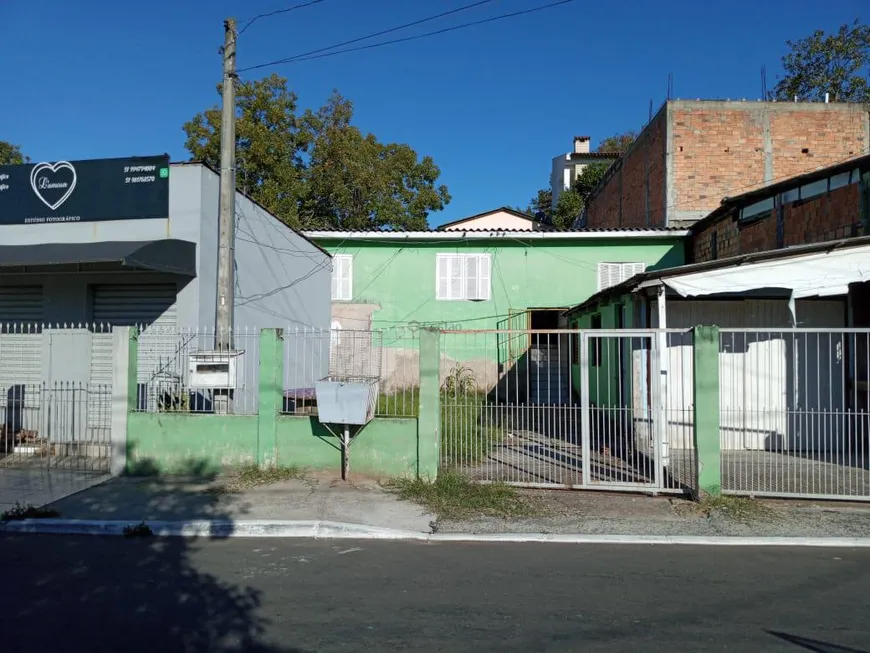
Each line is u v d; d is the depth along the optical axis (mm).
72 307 11219
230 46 10062
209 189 11133
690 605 5027
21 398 10984
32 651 4160
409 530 7102
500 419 9742
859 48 29656
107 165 11008
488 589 5371
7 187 11234
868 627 4617
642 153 22578
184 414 9406
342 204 27703
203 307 10914
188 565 5996
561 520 7496
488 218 33719
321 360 15594
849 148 19703
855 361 10508
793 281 9641
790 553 6500
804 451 11242
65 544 6711
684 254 20047
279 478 8953
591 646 4270
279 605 4980
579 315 18281
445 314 20625
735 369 11625
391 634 4445
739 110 19891
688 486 8602
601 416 10023
